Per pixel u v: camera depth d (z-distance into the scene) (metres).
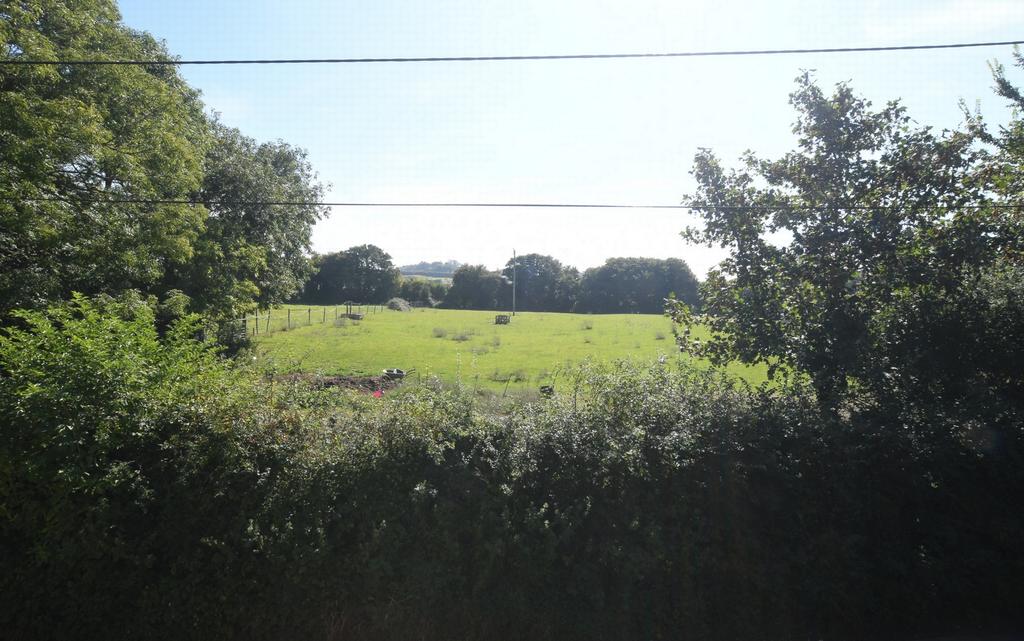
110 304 6.19
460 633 4.74
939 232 7.10
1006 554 5.55
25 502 4.48
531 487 5.10
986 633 5.34
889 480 5.64
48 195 14.87
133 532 4.59
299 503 4.73
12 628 4.48
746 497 5.31
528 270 101.56
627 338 43.84
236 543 4.59
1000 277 7.70
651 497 5.14
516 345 39.53
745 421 5.76
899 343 7.16
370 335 45.97
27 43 13.35
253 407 5.12
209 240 25.86
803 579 5.22
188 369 5.39
